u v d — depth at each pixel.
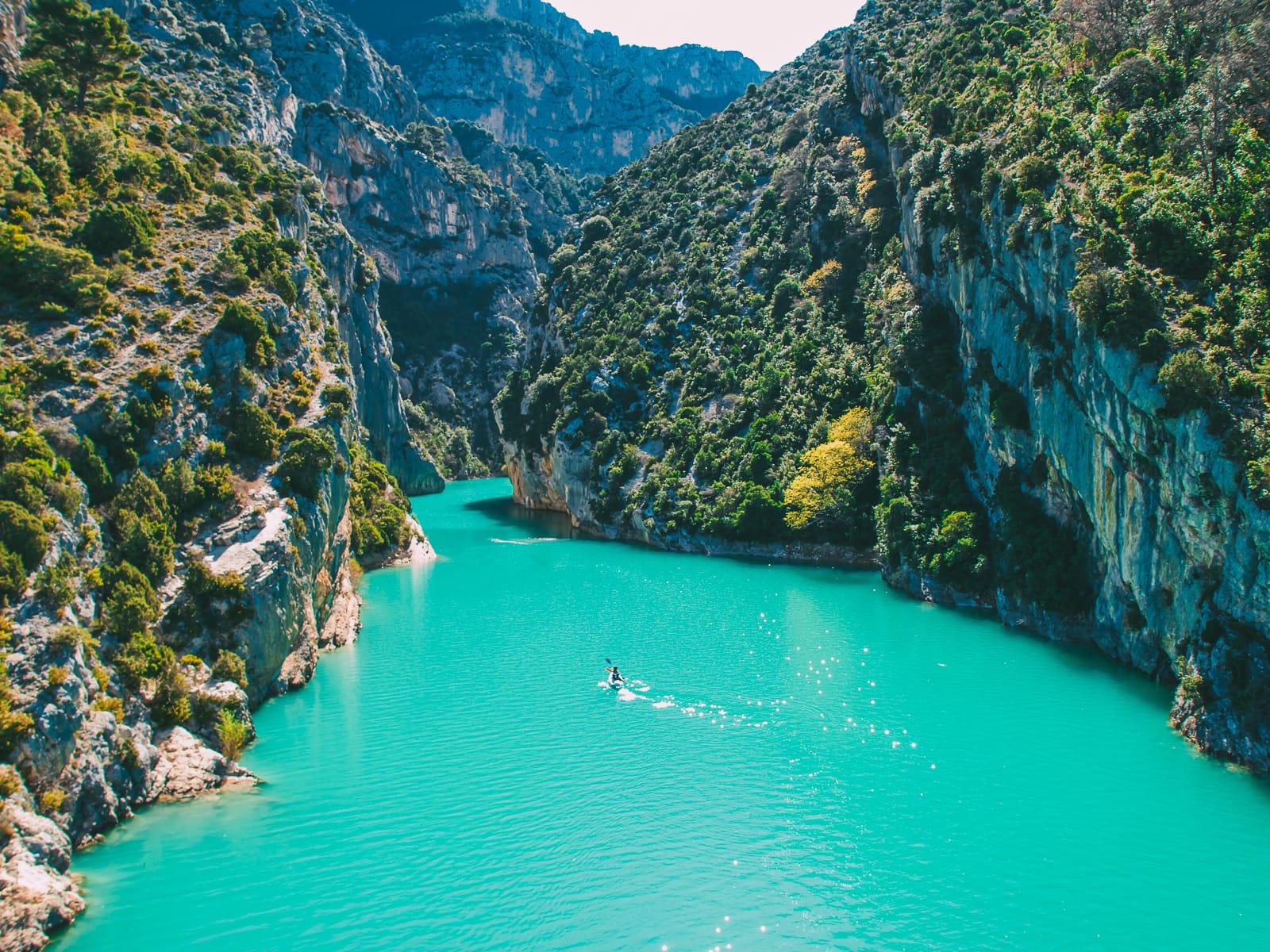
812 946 31.73
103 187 74.62
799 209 133.12
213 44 183.38
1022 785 43.31
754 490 98.25
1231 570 45.66
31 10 87.88
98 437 52.31
